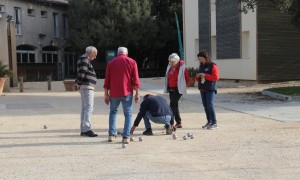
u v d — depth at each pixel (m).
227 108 13.99
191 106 14.91
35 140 8.79
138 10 39.81
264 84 23.77
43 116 12.55
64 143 8.47
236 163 6.70
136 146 8.11
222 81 27.48
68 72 42.81
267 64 24.38
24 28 36.91
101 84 27.58
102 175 6.11
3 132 9.77
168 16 43.62
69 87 22.42
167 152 7.56
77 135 9.35
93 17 39.75
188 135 8.91
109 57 38.06
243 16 25.31
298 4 17.38
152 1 42.53
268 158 6.98
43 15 39.56
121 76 8.30
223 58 27.88
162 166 6.57
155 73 44.19
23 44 36.78
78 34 39.69
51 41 40.03
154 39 41.66
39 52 38.72
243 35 25.77
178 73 10.05
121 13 39.19
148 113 9.22
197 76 10.06
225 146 7.98
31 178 5.99
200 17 30.66
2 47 22.78
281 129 9.73
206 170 6.31
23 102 16.58
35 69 37.34
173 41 43.59
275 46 24.41
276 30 24.36
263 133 9.26
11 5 35.47
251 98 16.88
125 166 6.60
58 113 13.24
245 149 7.69
